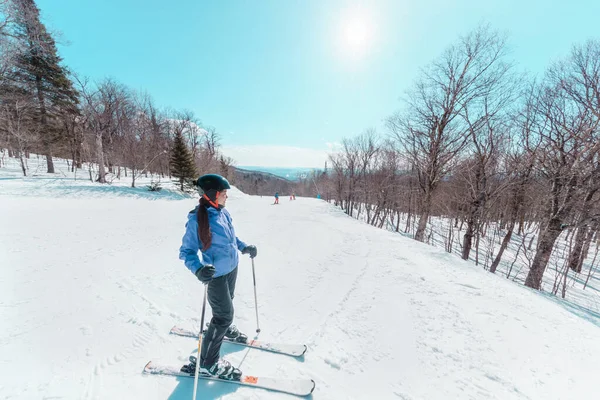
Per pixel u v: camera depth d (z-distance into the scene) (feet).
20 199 37.93
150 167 98.48
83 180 58.59
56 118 70.64
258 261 18.11
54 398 5.64
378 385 6.69
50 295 10.75
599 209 29.30
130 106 85.92
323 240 26.07
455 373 7.14
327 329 9.30
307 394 6.23
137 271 14.24
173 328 8.82
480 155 36.50
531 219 60.90
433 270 16.46
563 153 29.07
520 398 6.25
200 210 6.21
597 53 26.76
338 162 111.45
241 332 9.03
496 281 15.90
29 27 57.36
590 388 6.65
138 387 6.16
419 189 53.16
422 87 42.98
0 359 6.77
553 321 10.57
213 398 5.98
